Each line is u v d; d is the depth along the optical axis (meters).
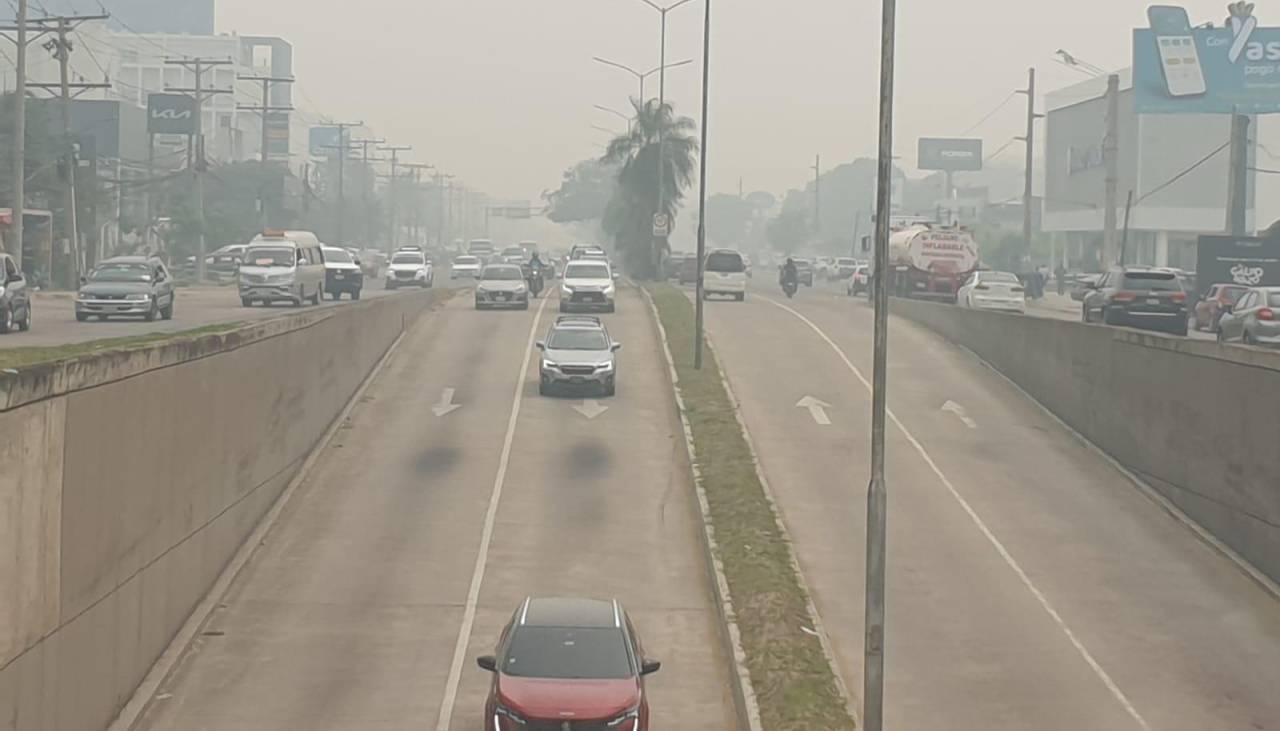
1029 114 101.44
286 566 29.22
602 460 38.28
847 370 51.12
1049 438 41.19
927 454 39.16
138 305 50.38
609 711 18.58
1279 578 28.36
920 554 30.62
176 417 24.56
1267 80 78.75
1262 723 21.89
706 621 26.58
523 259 126.81
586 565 29.73
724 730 21.48
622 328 62.66
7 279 44.22
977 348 53.72
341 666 23.88
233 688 22.72
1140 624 26.52
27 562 17.39
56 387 18.36
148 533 22.83
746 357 53.41
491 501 34.22
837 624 26.28
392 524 32.25
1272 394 28.86
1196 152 108.62
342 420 42.00
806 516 33.19
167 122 119.75
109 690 20.73
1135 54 79.81
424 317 64.81
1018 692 23.14
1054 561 30.25
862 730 20.72
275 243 63.59
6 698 16.67
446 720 21.56
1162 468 35.00
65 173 74.19
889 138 18.58
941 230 75.75
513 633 19.92
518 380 49.28
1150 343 35.97
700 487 34.78
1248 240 64.06
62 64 73.31
